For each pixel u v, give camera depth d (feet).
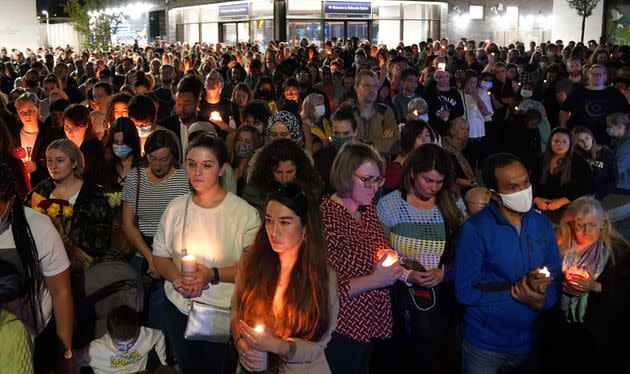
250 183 17.03
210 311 13.88
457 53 74.59
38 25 146.72
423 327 15.29
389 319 13.97
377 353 16.19
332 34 111.65
